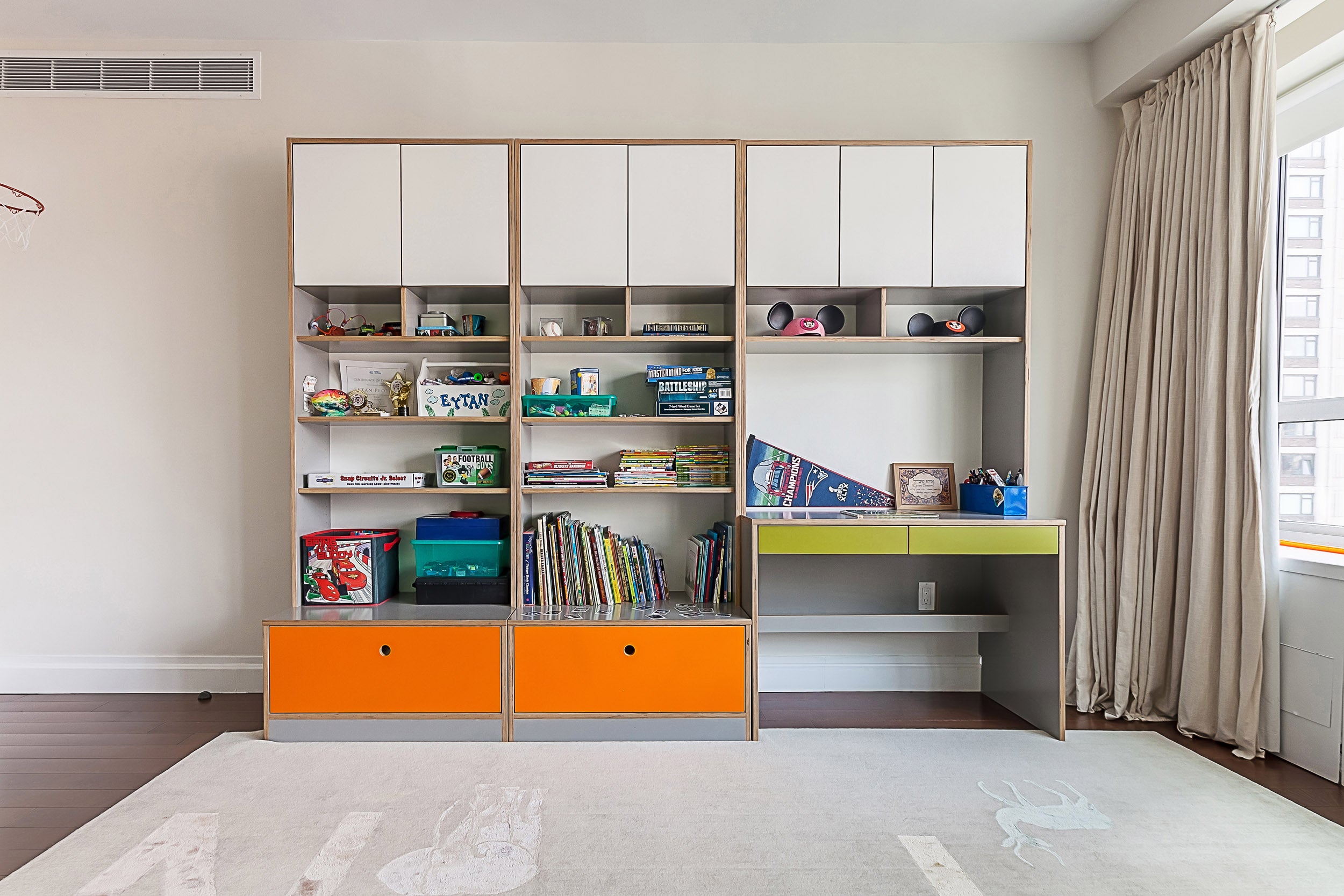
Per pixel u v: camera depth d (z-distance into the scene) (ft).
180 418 10.41
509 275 9.24
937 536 8.72
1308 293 9.01
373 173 9.21
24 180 10.37
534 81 10.37
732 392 9.53
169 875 5.85
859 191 9.34
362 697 8.62
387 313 10.50
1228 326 8.45
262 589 10.43
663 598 9.87
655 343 9.77
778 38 10.31
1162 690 9.32
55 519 10.39
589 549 9.57
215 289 10.37
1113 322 9.98
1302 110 8.90
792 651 10.64
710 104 10.42
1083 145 10.46
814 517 9.38
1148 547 9.28
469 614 8.94
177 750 8.36
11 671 10.37
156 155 10.34
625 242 9.29
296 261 9.21
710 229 9.31
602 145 9.29
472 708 8.64
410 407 10.31
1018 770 7.88
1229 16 8.28
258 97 10.30
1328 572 7.70
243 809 6.93
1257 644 8.16
